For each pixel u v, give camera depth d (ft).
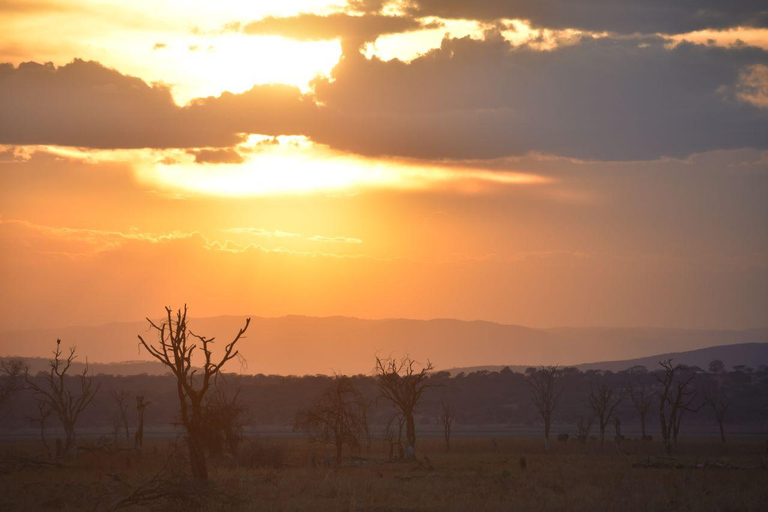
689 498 171.94
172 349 204.95
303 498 174.09
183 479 168.76
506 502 164.45
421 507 159.43
